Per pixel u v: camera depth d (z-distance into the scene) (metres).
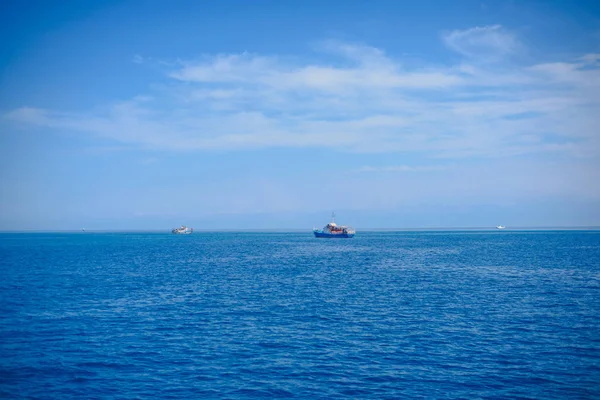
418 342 28.25
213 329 31.75
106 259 98.62
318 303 41.78
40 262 90.19
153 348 27.11
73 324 33.31
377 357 25.31
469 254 109.12
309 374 22.70
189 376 22.47
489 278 60.59
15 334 30.39
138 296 45.97
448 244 170.00
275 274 66.81
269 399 19.73
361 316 35.91
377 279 60.09
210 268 76.75
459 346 27.36
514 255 103.88
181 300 43.59
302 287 52.41
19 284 55.38
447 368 23.50
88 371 23.17
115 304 41.44
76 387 21.11
